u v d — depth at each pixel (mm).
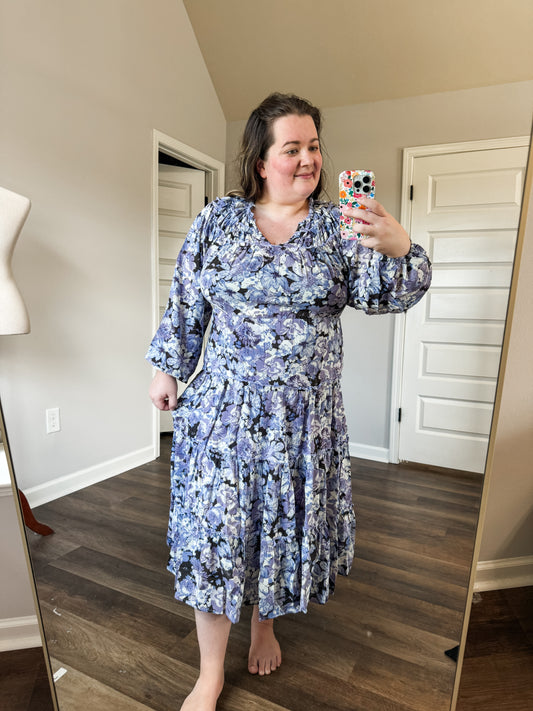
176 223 1493
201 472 942
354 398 1267
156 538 1452
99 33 1267
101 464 1385
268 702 1079
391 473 1237
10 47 1122
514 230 1015
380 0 1005
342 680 1136
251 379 891
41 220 1200
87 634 1266
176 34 1317
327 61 1124
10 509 1231
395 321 1179
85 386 1342
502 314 1067
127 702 1124
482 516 931
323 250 882
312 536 943
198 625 1013
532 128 809
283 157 874
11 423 1208
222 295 891
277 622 1278
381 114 1115
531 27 912
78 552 1335
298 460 925
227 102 1323
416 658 1189
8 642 1256
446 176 1062
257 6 1176
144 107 1374
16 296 1146
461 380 1116
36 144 1190
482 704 1097
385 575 1271
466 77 995
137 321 1464
